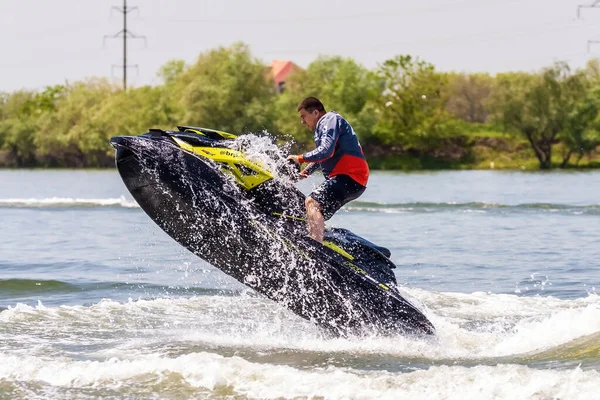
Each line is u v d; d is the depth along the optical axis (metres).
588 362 13.76
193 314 19.86
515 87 156.12
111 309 20.22
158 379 13.53
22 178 123.12
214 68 162.38
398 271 27.36
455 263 29.09
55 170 172.75
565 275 26.16
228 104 157.88
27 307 20.02
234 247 16.77
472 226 42.75
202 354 14.38
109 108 177.62
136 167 16.23
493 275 26.38
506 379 12.09
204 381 13.26
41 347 16.38
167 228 17.05
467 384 12.10
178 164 16.27
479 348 16.23
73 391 13.19
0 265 28.30
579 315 17.50
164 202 16.50
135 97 176.38
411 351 16.05
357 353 15.91
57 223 44.19
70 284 24.16
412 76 167.88
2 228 41.44
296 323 18.86
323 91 170.50
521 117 155.12
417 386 12.25
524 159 161.62
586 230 40.44
